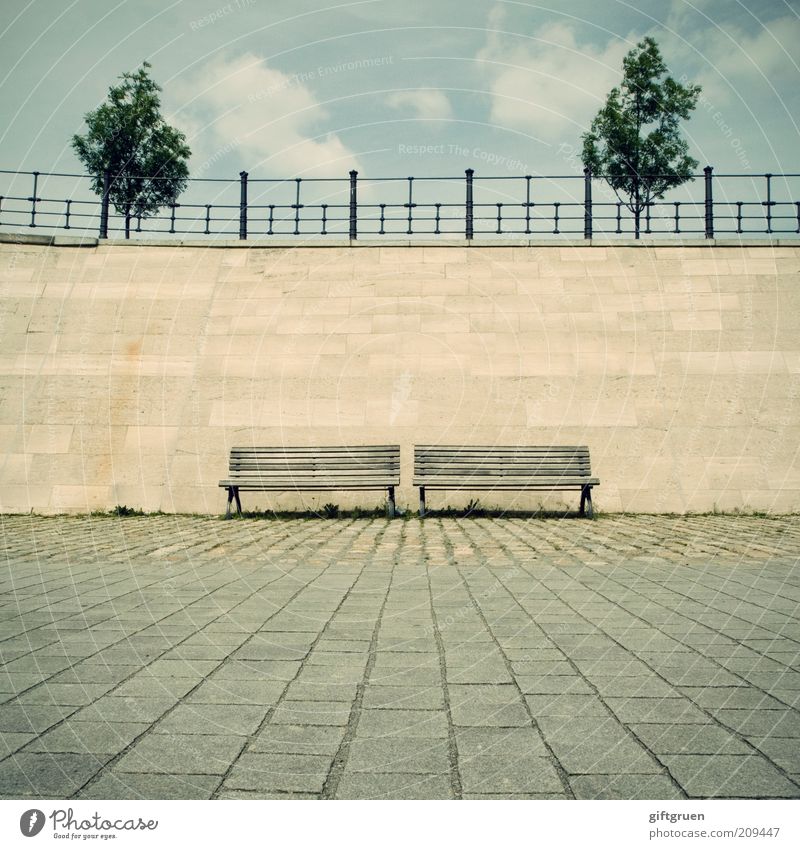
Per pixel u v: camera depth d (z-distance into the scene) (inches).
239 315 492.7
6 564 269.1
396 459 410.9
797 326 476.7
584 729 117.3
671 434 444.8
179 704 128.9
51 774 102.4
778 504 423.2
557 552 292.4
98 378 470.9
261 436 451.8
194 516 421.4
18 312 493.0
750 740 112.5
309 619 188.7
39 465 442.6
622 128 551.2
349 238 521.7
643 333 477.1
